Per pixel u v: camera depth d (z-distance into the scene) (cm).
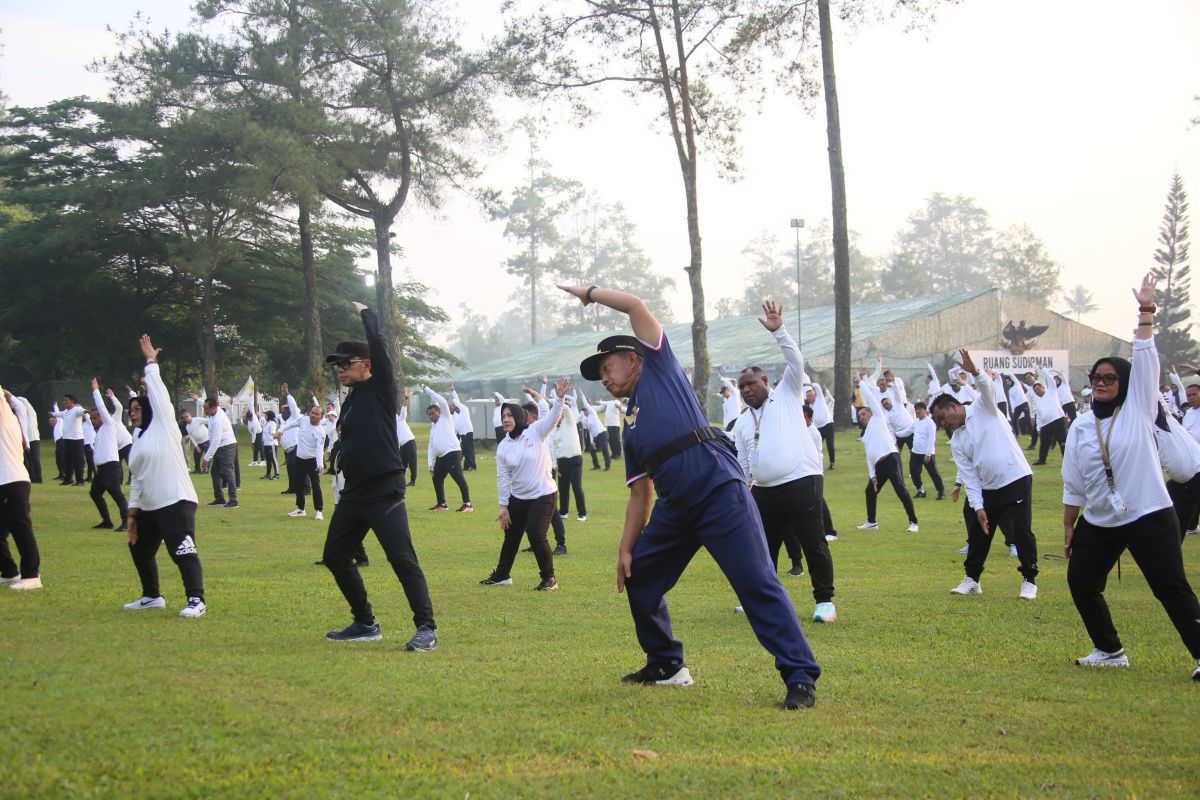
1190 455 760
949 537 1386
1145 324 601
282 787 355
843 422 3178
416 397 6838
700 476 504
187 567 757
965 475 917
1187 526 995
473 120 3644
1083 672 596
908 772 390
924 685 552
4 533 889
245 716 439
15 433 871
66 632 657
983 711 493
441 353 5112
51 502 1878
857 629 745
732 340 5294
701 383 2966
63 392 4441
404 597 884
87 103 4166
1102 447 603
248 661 569
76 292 4416
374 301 4919
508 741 417
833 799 359
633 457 526
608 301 525
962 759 410
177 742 399
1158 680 575
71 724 414
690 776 378
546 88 2984
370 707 464
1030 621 777
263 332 4756
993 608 839
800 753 411
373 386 662
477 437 3859
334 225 4697
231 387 5869
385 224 3831
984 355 3822
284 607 809
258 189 3306
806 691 492
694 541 527
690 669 586
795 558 1045
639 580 534
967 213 12344
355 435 656
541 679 543
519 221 9931
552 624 756
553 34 2906
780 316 818
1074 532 628
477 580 1020
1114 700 522
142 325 4628
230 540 1361
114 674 515
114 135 3884
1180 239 6369
